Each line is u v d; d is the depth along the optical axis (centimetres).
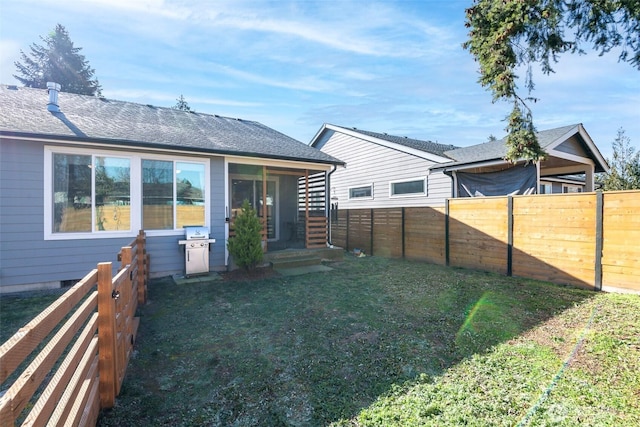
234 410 251
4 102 688
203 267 700
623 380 280
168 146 662
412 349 349
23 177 575
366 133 1349
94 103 872
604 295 518
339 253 925
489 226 729
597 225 557
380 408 249
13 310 474
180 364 322
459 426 226
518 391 268
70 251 613
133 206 666
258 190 1074
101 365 247
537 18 595
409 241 932
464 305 492
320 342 369
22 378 125
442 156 1011
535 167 798
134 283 446
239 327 415
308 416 242
